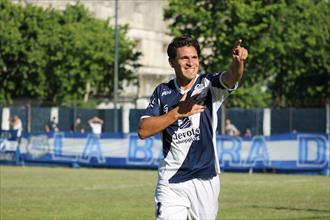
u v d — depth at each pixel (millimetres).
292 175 52562
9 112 75375
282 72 100625
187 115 13055
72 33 97062
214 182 13883
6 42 96875
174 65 13688
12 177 49156
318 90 103375
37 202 33156
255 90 90188
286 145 54375
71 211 29594
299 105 107062
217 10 87125
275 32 86250
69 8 102938
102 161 60500
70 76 97938
